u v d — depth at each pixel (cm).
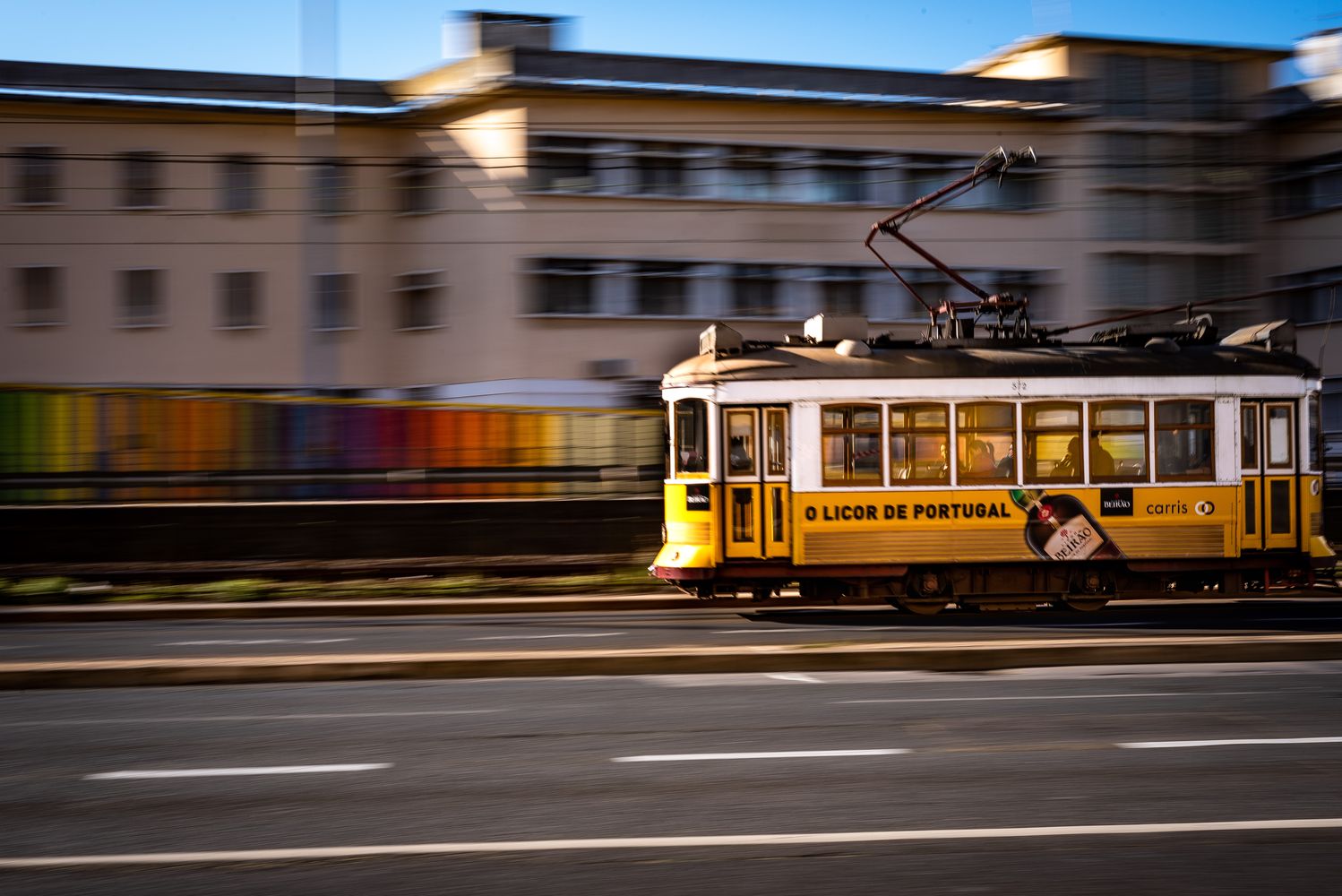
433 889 491
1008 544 1503
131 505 1933
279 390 2934
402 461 2181
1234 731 797
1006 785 657
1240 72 3306
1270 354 1559
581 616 1619
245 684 1002
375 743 772
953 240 3069
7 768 707
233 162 2928
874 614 1572
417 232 2908
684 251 2914
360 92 2956
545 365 2844
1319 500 1551
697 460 1523
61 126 2852
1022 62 3312
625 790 649
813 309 2981
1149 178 3200
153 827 582
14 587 1742
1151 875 504
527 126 2817
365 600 1733
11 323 2864
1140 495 1515
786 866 519
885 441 1509
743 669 1058
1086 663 1082
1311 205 3275
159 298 2908
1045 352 1541
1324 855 530
